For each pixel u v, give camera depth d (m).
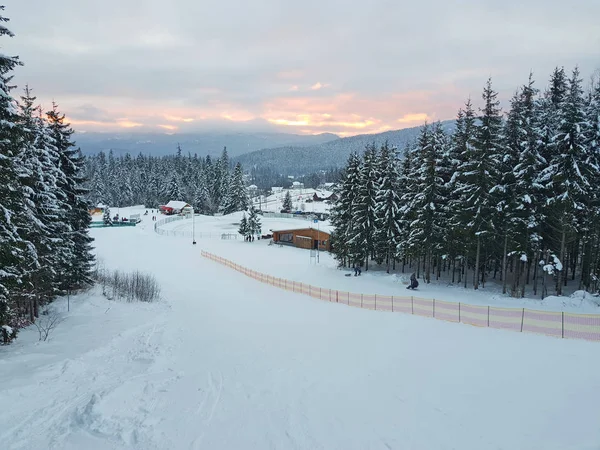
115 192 147.62
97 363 13.48
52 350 14.80
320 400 10.84
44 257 20.86
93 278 33.97
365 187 43.81
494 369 13.40
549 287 35.88
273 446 8.24
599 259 31.56
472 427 9.27
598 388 11.47
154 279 39.25
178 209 119.75
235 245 73.50
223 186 132.38
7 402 9.55
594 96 32.84
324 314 25.59
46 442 7.91
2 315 14.44
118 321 21.42
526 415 9.88
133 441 8.14
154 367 13.20
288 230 74.12
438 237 37.31
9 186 13.79
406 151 44.94
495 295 32.28
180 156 180.75
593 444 8.36
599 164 30.41
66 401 9.87
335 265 52.50
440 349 16.11
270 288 38.59
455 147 37.81
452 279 40.06
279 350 16.25
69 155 26.91
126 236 74.75
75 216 26.94
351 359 14.89
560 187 28.98
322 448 8.23
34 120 22.05
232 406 10.23
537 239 30.47
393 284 39.00
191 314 25.41
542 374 12.78
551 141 31.12
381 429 9.15
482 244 34.50
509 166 32.59
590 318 21.88
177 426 8.94
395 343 17.33
